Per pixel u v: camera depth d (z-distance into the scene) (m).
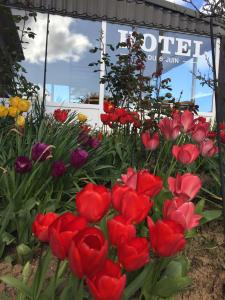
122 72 4.73
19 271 2.09
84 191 1.17
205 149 2.75
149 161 3.57
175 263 1.77
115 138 4.14
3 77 5.72
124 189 1.26
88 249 0.96
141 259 1.08
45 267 1.52
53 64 9.88
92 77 10.02
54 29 9.83
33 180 2.60
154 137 2.90
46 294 1.44
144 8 10.36
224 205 2.24
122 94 4.75
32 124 4.06
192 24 10.66
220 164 2.32
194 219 1.35
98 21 10.13
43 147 2.49
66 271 1.77
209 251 2.30
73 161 2.59
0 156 2.97
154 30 10.60
